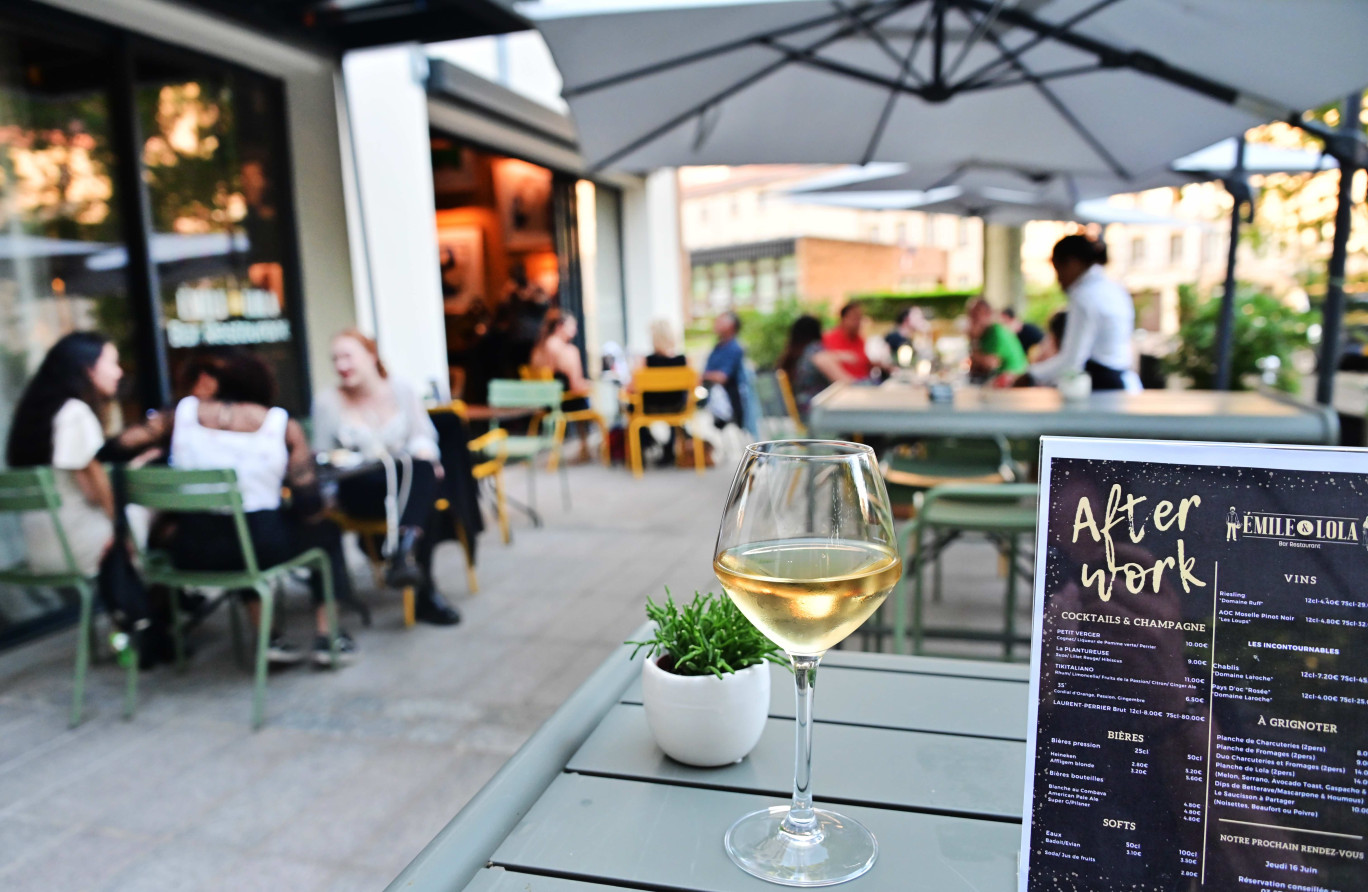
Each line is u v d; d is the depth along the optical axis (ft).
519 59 25.02
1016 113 12.51
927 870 1.80
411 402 11.39
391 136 17.93
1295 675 1.65
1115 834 1.69
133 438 9.45
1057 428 9.62
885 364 22.90
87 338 9.08
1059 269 12.52
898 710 2.64
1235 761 1.66
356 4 14.84
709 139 13.09
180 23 12.99
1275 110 10.25
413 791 7.18
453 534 13.44
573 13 9.31
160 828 6.68
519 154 26.32
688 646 2.37
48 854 6.36
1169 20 8.86
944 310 44.83
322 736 8.20
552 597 12.40
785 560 1.96
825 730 2.51
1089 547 1.78
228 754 7.86
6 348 11.39
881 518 1.99
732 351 23.43
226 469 8.34
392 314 18.07
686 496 19.53
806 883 1.74
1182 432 9.18
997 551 14.62
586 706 2.64
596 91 10.94
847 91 11.94
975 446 11.37
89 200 12.51
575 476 22.54
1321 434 8.87
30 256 11.69
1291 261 18.72
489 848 1.92
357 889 5.93
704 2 9.09
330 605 9.80
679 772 2.26
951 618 11.09
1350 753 1.61
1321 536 1.65
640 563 14.08
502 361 29.91
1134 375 12.88
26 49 11.54
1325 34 8.26
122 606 8.59
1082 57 10.67
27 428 8.67
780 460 2.01
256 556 8.99
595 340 32.58
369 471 10.44
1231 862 1.64
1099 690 1.75
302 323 16.43
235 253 15.07
